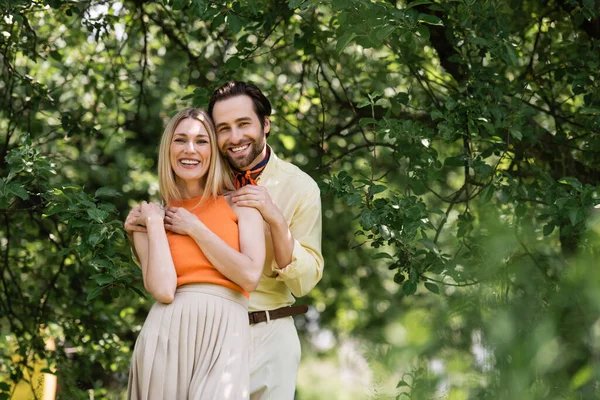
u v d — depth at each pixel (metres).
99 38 6.99
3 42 5.96
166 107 9.37
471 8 4.91
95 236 4.02
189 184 3.27
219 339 2.99
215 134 3.29
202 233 3.05
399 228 4.51
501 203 5.04
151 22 7.32
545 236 4.48
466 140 4.91
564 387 1.12
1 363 6.69
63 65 7.48
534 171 5.45
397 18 4.30
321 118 7.20
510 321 1.13
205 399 2.90
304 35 5.79
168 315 3.02
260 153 3.54
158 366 2.97
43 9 5.90
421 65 5.95
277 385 3.37
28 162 4.32
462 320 1.17
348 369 1.37
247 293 3.15
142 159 10.31
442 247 4.77
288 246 3.27
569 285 1.18
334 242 10.52
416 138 4.71
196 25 7.16
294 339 3.49
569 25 6.06
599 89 5.19
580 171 5.83
